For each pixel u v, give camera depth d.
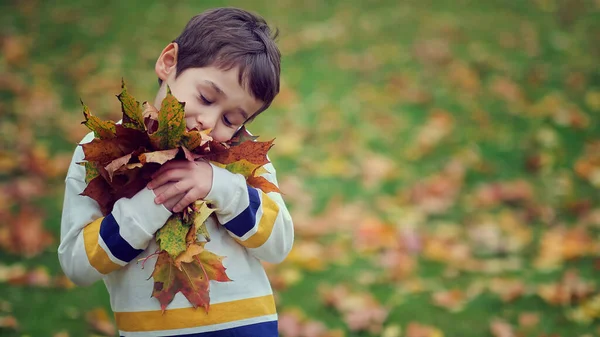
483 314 3.01
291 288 3.19
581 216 3.82
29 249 3.22
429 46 5.82
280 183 4.03
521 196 4.00
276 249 1.75
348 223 3.74
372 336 2.85
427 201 3.96
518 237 3.63
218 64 1.69
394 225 3.71
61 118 4.46
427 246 3.55
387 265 3.38
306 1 6.74
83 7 6.28
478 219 3.82
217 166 1.68
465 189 4.11
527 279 3.28
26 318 2.75
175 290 1.63
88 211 1.68
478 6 6.72
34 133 4.25
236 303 1.67
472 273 3.36
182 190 1.61
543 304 3.07
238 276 1.69
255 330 1.68
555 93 5.16
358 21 6.35
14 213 3.49
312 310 3.02
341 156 4.41
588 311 2.98
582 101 5.07
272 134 4.58
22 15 5.98
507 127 4.75
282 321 2.86
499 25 6.28
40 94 4.69
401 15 6.47
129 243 1.60
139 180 1.64
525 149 4.50
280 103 4.98
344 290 3.14
